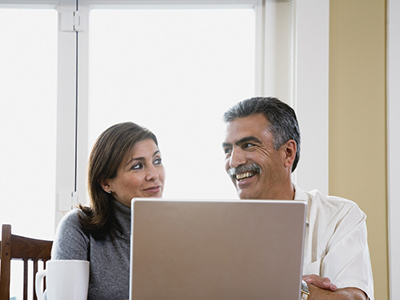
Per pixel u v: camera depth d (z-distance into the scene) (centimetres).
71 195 220
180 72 229
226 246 93
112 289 135
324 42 215
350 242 144
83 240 137
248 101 148
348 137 217
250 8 228
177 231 92
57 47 224
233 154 148
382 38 219
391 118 215
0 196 223
